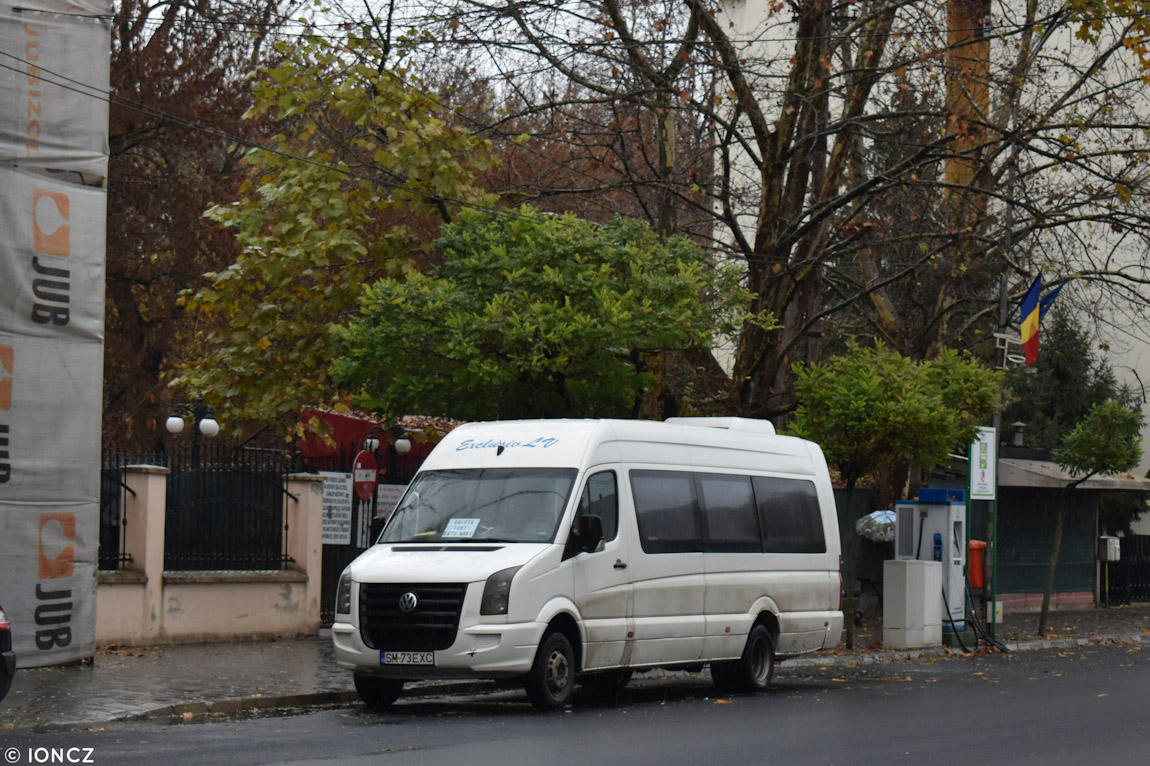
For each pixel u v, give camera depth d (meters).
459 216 20.50
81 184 16.56
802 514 18.09
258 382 21.31
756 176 33.75
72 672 15.73
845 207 28.55
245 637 20.05
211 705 13.66
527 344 18.16
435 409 19.03
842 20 25.27
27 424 15.93
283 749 10.55
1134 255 36.91
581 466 14.61
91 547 16.50
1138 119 26.02
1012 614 32.59
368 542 22.45
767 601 17.02
